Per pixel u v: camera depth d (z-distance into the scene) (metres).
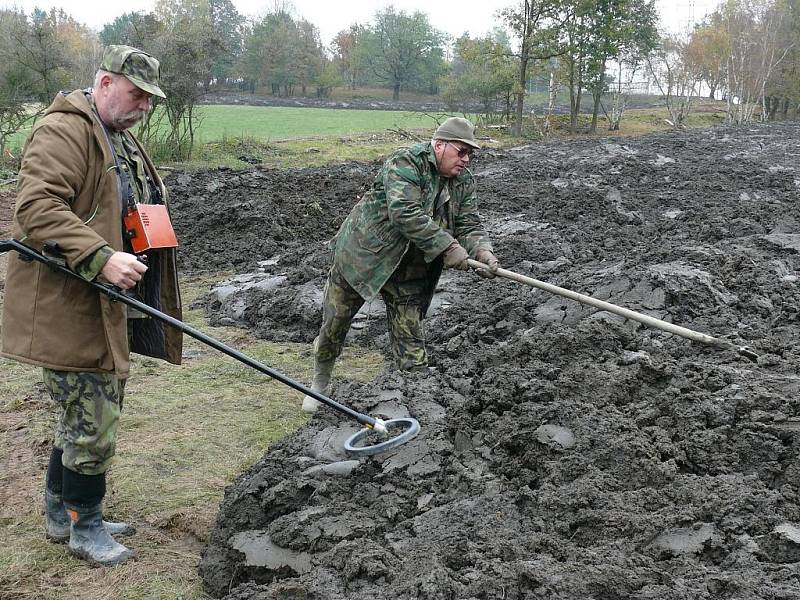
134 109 3.85
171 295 4.27
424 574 3.35
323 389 6.13
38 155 3.62
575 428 4.34
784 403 4.47
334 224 12.87
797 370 5.20
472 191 5.58
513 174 17.47
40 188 3.56
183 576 4.07
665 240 10.66
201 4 65.12
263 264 10.82
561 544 3.53
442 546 3.59
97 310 3.80
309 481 4.27
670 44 47.66
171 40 23.34
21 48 21.83
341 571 3.59
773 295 7.11
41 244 3.72
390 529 3.93
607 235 11.46
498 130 37.84
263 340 8.19
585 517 3.69
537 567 3.26
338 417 4.91
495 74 38.19
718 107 56.88
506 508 3.87
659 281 6.88
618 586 3.17
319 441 4.69
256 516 4.23
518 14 36.91
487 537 3.64
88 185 3.77
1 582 3.99
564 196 14.45
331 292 5.67
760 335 6.15
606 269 8.07
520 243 10.01
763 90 47.88
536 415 4.49
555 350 5.55
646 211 13.58
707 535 3.46
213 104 61.00
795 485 3.89
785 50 49.22
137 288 4.16
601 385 4.88
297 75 77.81
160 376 7.09
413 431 4.37
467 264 5.11
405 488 4.19
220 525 4.29
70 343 3.76
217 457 5.49
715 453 4.17
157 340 4.31
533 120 41.25
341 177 16.94
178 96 23.50
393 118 47.94
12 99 21.91
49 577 4.05
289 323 8.41
